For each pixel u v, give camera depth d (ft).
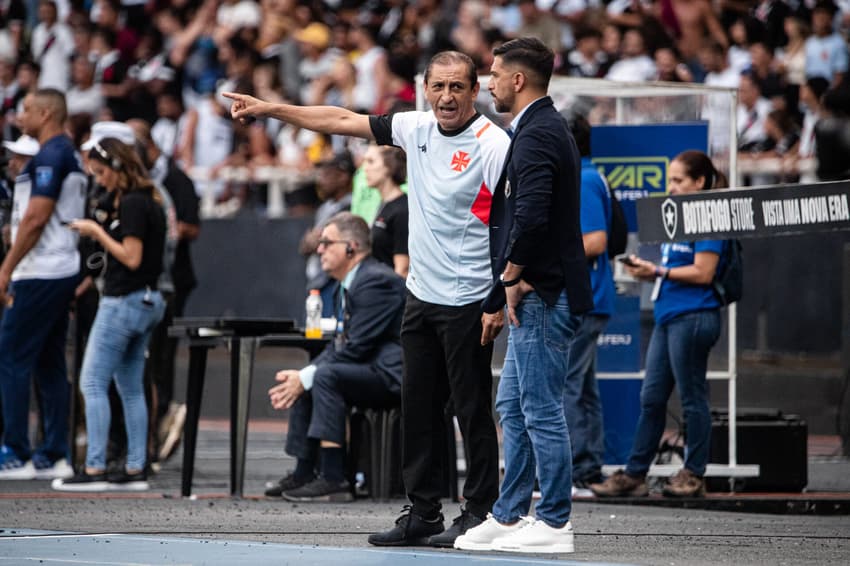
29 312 90.53
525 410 56.29
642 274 78.38
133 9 183.62
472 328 57.57
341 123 58.95
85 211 91.91
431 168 57.82
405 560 53.72
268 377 144.66
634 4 162.71
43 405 94.89
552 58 56.18
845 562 55.72
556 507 56.49
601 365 86.63
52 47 181.47
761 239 138.51
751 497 81.35
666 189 86.12
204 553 55.93
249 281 158.81
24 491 84.74
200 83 175.52
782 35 150.30
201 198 161.79
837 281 136.05
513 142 55.52
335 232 79.77
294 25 174.91
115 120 168.04
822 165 120.67
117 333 84.33
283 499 79.97
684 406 79.61
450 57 57.21
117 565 52.85
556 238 55.57
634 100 86.28
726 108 85.92
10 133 164.66
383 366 79.30
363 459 81.76
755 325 138.82
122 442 93.25
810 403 130.21
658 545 60.75
